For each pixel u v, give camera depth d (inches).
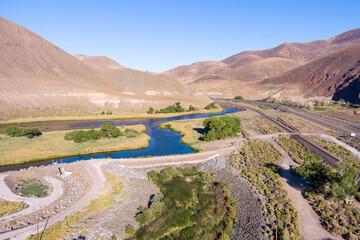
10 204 1352.1
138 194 1598.2
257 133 3289.9
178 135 3294.8
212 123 2997.0
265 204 1488.7
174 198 1536.7
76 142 2691.9
